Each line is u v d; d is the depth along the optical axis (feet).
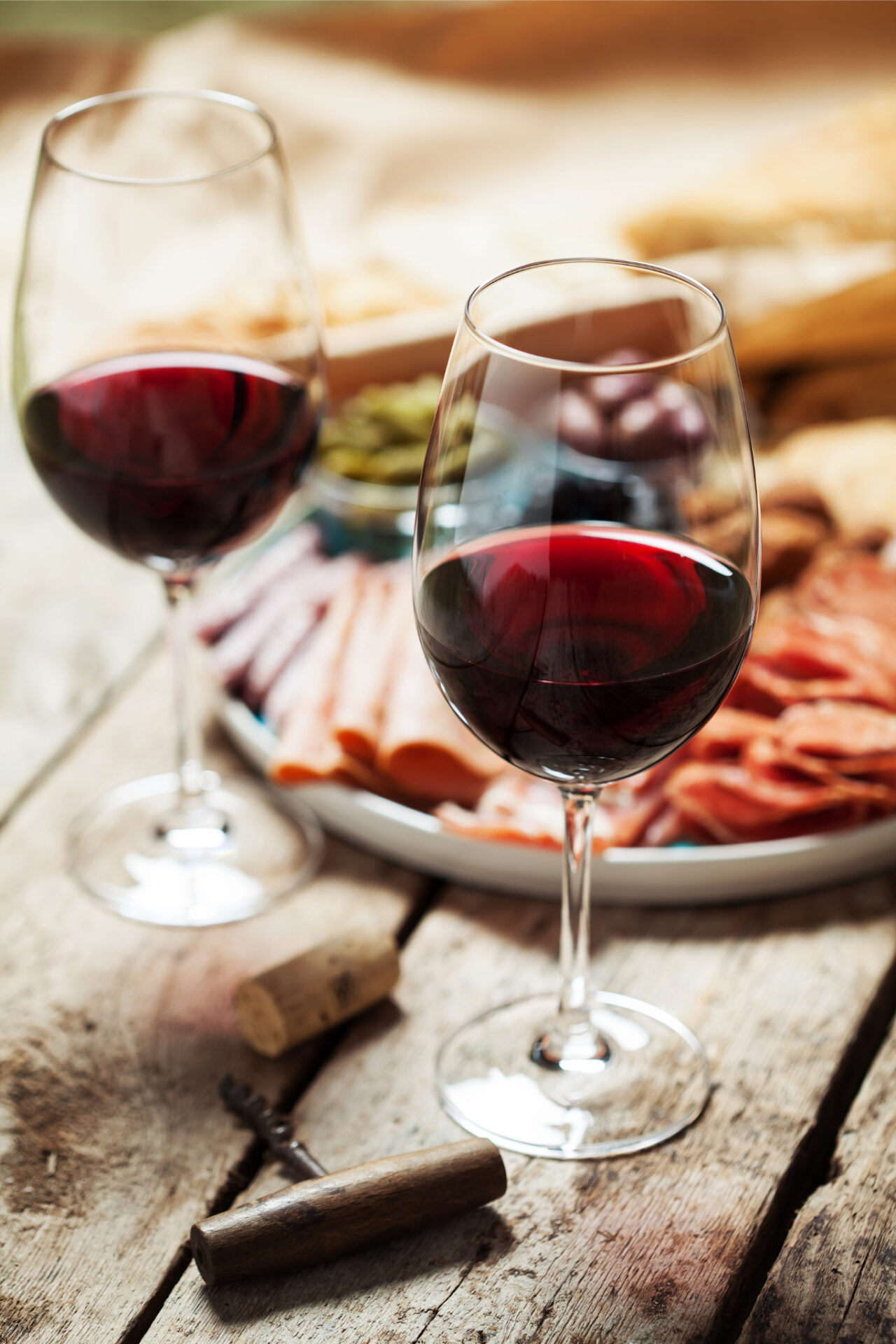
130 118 2.70
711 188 4.52
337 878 2.71
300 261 2.67
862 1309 2.23
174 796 2.83
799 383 3.89
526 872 2.65
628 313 2.84
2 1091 2.43
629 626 2.20
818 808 2.64
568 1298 2.23
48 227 2.58
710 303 2.24
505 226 4.34
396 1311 2.22
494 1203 2.31
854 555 3.12
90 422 2.53
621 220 4.44
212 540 2.63
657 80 5.65
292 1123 2.39
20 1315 2.23
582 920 2.42
